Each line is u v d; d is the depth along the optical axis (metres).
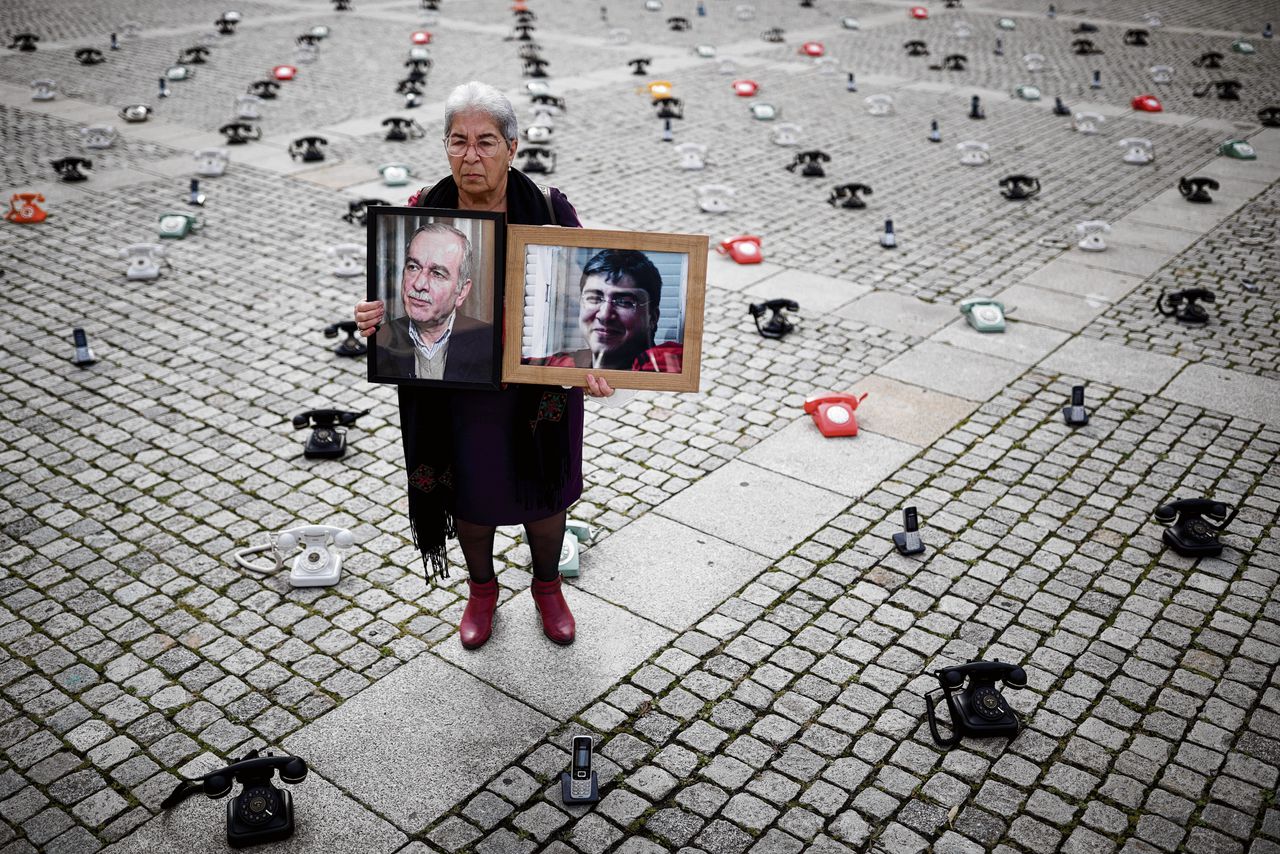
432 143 15.43
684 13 27.42
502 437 4.50
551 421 4.45
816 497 6.64
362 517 6.42
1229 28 25.02
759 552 6.08
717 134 15.97
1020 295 9.91
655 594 5.70
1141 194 13.00
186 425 7.49
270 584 5.79
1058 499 6.60
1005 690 5.01
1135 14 27.23
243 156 14.62
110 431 7.39
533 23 25.70
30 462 6.98
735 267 10.66
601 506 6.55
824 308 9.64
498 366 4.16
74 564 5.93
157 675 5.10
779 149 15.21
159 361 8.49
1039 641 5.35
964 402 7.87
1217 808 4.35
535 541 5.06
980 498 6.61
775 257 10.95
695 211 12.46
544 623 5.34
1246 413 7.66
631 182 13.55
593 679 5.08
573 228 4.03
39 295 9.82
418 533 4.68
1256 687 5.02
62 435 7.34
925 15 26.97
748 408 7.81
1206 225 11.83
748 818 4.32
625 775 4.53
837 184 13.54
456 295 4.11
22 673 5.10
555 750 4.66
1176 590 5.73
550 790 4.45
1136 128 16.23
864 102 18.25
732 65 20.50
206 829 4.24
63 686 5.02
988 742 4.71
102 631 5.40
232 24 24.00
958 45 23.39
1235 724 4.79
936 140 15.61
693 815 4.33
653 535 6.24
